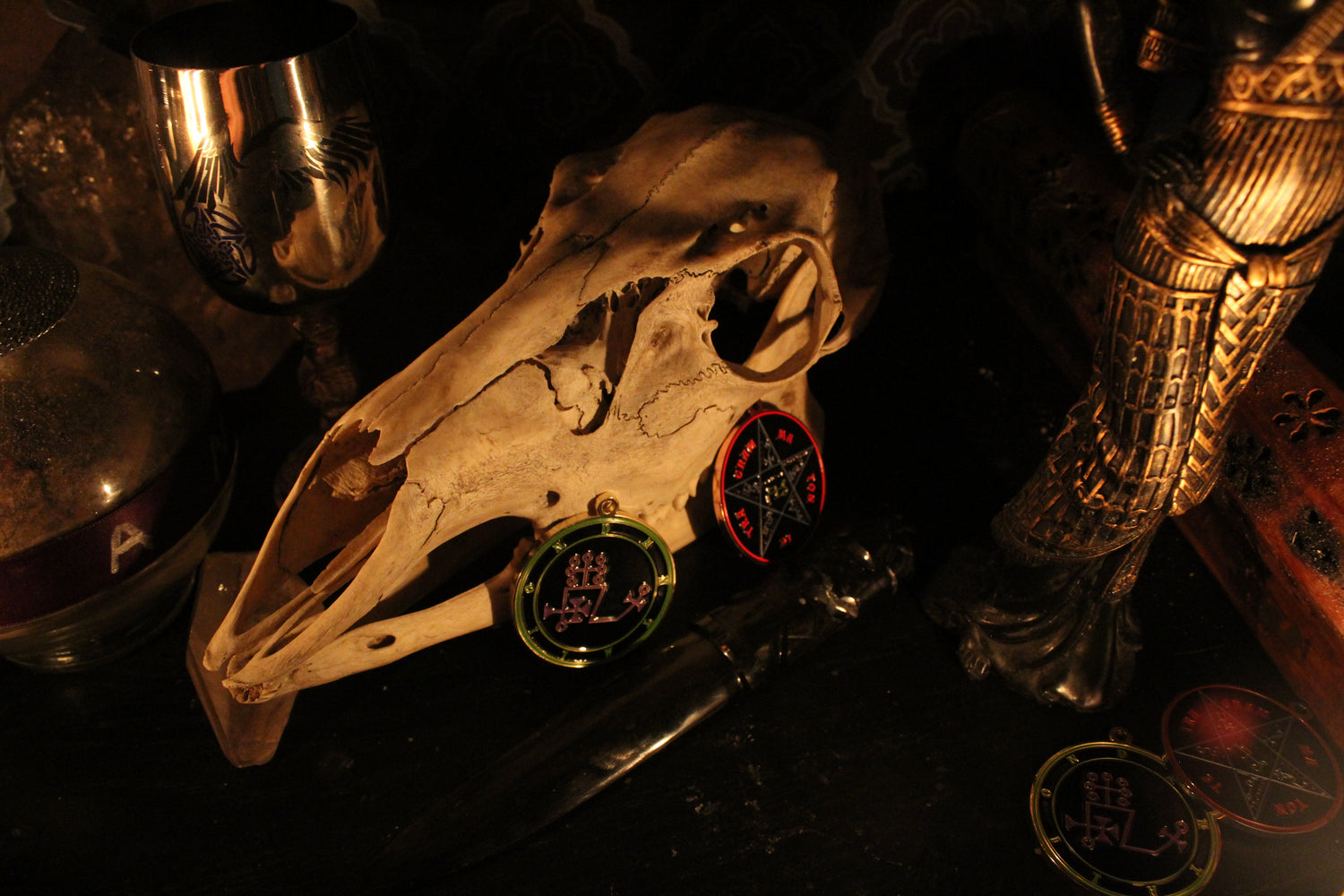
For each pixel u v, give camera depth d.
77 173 0.43
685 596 0.41
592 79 0.46
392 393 0.33
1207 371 0.30
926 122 0.50
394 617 0.36
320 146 0.35
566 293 0.34
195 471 0.37
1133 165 0.30
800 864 0.34
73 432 0.34
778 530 0.40
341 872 0.34
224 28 0.39
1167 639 0.39
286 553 0.36
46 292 0.35
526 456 0.34
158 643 0.39
